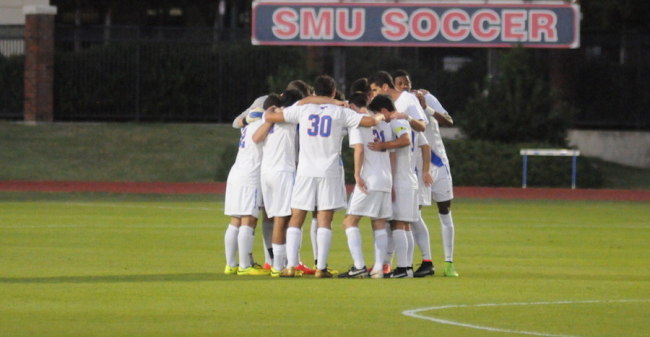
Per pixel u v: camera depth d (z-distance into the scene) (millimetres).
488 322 37906
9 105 142625
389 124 49531
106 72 142125
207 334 35250
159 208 92438
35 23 138875
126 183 115812
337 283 47844
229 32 144875
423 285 47500
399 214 50000
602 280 50219
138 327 36375
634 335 35812
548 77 141000
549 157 121750
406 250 50500
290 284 47406
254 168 51344
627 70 140500
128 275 50531
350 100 50312
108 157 128375
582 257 60875
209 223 78875
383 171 49281
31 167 123625
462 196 110688
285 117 49781
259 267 52000
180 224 77875
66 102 141250
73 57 141500
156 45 142750
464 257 60656
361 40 131250
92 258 57562
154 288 45750
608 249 65188
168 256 59031
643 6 145000
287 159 50719
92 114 142500
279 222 50688
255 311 39844
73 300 42250
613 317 39250
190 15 171750
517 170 120688
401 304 41812
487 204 102062
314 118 49344
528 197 110562
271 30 131750
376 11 131375
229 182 51531
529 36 130500
